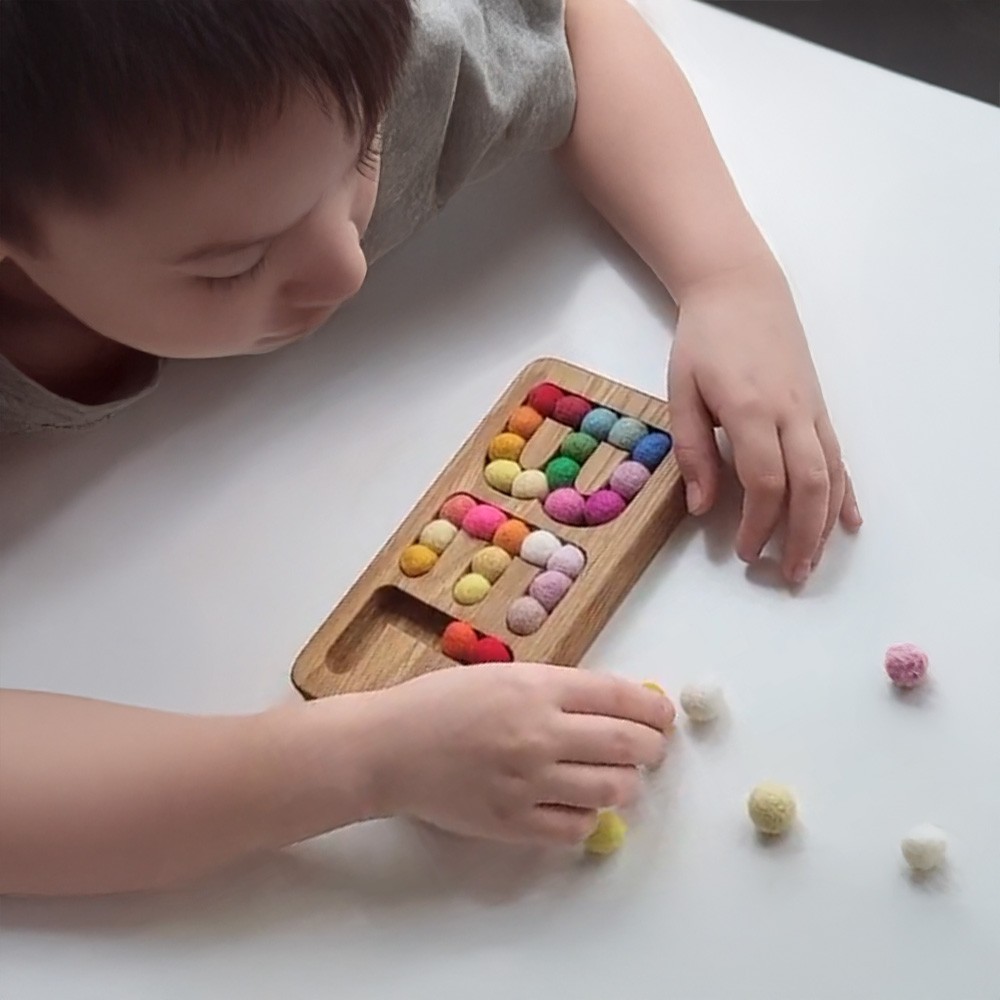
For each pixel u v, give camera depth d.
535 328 0.72
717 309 0.67
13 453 0.70
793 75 0.79
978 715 0.57
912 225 0.72
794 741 0.57
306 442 0.69
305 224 0.53
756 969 0.52
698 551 0.64
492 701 0.56
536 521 0.64
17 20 0.45
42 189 0.49
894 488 0.64
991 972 0.51
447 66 0.66
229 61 0.46
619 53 0.75
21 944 0.56
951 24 0.92
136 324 0.57
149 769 0.55
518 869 0.56
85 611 0.65
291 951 0.55
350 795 0.55
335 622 0.62
